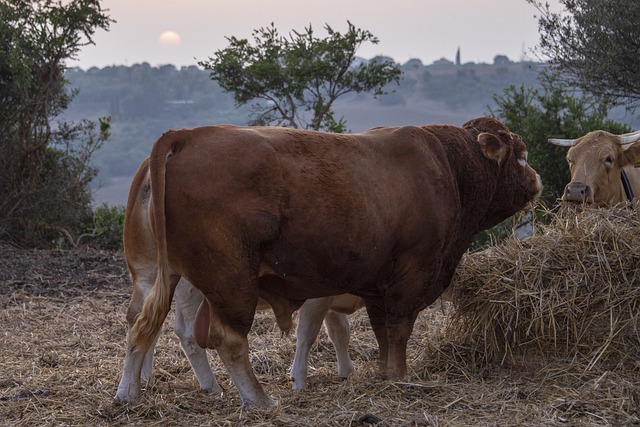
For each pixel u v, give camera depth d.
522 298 8.31
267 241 7.03
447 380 8.03
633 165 10.96
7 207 20.38
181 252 7.01
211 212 6.88
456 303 8.79
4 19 19.70
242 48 22.97
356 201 7.31
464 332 8.77
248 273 7.03
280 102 23.84
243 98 23.33
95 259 16.31
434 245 7.99
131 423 7.03
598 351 7.96
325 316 9.08
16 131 20.27
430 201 7.91
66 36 20.28
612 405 6.92
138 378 7.52
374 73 23.05
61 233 20.97
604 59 18.62
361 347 10.23
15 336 10.93
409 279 7.97
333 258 7.29
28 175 20.44
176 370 9.19
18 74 19.39
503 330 8.41
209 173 6.90
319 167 7.23
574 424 6.54
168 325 11.44
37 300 13.17
